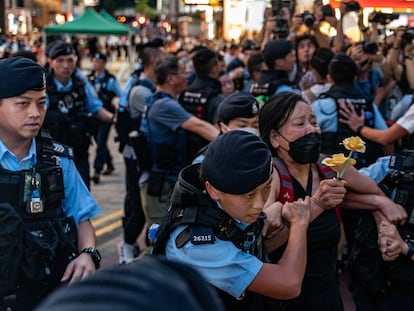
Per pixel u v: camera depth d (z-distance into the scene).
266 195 2.01
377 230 2.78
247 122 3.34
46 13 58.34
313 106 4.45
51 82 5.00
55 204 2.34
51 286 2.28
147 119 4.60
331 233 2.68
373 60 6.23
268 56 5.11
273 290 2.06
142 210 5.32
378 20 7.26
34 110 2.31
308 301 2.64
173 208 2.10
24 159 2.36
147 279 0.69
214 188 1.97
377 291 2.80
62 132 4.96
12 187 2.27
